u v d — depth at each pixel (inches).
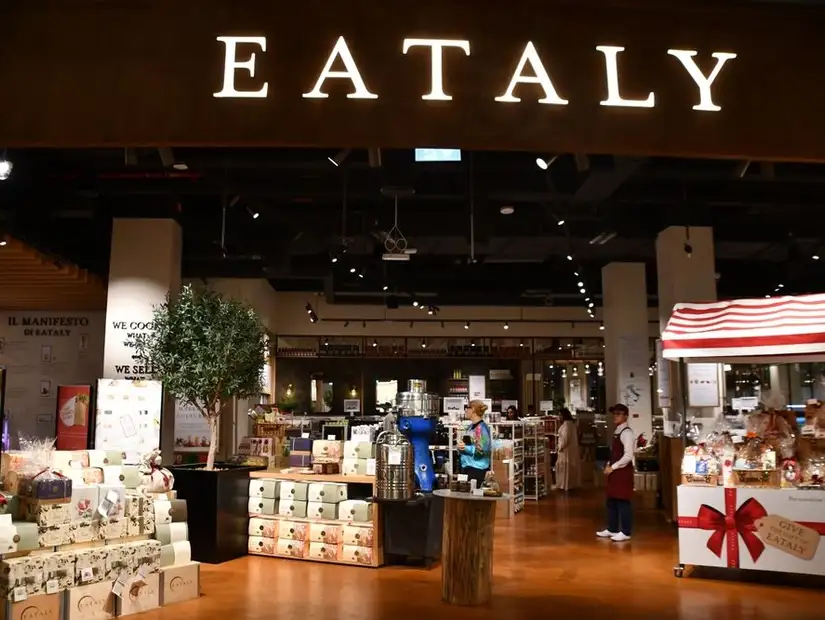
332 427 410.6
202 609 213.8
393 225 421.1
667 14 93.0
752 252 487.5
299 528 288.5
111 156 331.9
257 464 323.9
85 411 334.6
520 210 440.8
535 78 90.3
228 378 294.0
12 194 350.6
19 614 181.6
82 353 510.3
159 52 89.1
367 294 601.3
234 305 302.4
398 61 89.9
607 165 319.6
